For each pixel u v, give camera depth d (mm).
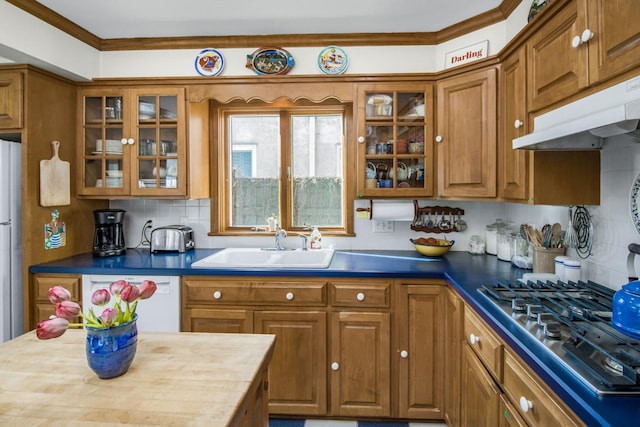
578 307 1269
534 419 996
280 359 2068
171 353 1118
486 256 2463
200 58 2420
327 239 2721
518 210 2398
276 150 2842
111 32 2348
